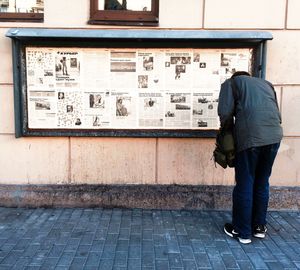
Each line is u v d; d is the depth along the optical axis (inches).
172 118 167.3
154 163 171.5
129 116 167.3
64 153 171.0
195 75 165.2
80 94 166.1
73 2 163.3
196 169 171.8
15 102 163.3
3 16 165.5
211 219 160.6
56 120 167.5
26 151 171.0
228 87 135.9
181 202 169.3
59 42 162.1
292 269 121.0
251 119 131.6
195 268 121.0
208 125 167.8
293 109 169.5
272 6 163.6
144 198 169.5
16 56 161.3
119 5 165.8
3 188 170.6
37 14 166.2
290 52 166.1
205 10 163.3
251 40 160.4
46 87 165.6
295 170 172.4
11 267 120.1
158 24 163.9
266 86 138.3
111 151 170.9
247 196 136.6
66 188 170.4
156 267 121.1
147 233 145.8
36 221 155.9
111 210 168.4
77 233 145.0
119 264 122.7
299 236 145.2
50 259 125.4
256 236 143.3
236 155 137.1
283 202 169.9
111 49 163.5
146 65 164.4
